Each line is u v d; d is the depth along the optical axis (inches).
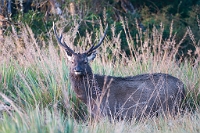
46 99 759.7
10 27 1160.8
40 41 1085.1
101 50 960.3
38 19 1238.3
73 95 764.6
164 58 867.4
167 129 633.6
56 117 585.3
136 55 949.8
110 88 729.6
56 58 818.2
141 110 729.0
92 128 602.5
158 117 706.8
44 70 804.6
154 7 1656.0
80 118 731.4
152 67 859.4
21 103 708.7
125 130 625.6
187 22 1560.0
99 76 737.6
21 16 1229.7
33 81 788.6
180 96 737.6
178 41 1412.4
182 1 1685.5
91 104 727.1
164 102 727.7
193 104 763.4
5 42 913.5
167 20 1546.5
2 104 660.1
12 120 578.9
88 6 1331.2
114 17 1526.8
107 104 724.0
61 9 1365.7
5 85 786.2
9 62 851.4
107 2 1486.2
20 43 980.6
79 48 904.3
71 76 732.0
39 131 550.9
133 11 1551.4
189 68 863.1
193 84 795.4
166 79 737.0
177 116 687.1
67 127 567.2
